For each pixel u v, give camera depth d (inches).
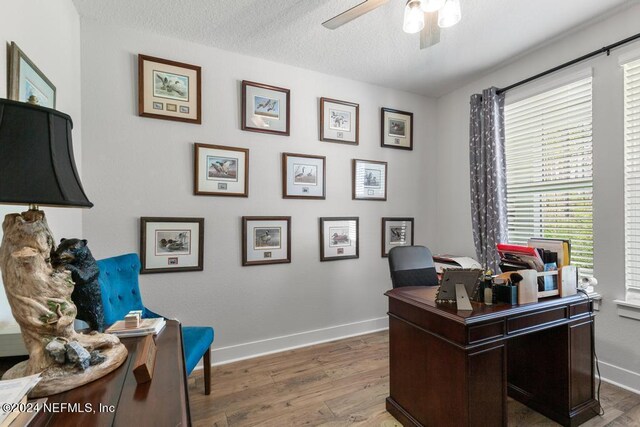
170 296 95.3
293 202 114.6
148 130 92.8
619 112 85.5
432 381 63.1
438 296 65.4
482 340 57.3
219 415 74.0
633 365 82.8
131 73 90.8
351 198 126.4
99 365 36.8
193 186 98.3
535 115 108.0
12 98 48.2
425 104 144.4
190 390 85.0
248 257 106.0
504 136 115.0
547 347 73.6
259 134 108.4
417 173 142.5
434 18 68.1
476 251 120.8
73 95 80.1
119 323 55.2
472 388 55.8
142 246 91.6
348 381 89.8
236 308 104.6
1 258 34.4
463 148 134.0
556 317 67.8
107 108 88.2
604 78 88.4
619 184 85.7
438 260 126.9
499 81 118.2
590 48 91.4
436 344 62.2
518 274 64.4
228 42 98.2
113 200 89.0
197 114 98.1
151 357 40.9
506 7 82.0
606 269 88.3
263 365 99.9
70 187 34.3
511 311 60.4
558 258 71.6
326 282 121.1
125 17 85.5
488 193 115.6
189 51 97.7
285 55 106.3
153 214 93.4
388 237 134.9
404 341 71.0
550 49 101.3
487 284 64.9
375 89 131.9
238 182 104.3
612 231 87.1
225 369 97.1
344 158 124.8
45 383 32.6
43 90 60.5
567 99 98.9
